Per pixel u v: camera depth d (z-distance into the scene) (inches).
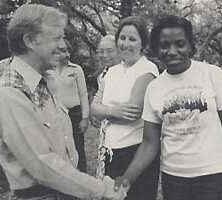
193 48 125.2
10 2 408.2
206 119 118.7
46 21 89.8
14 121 85.7
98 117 145.6
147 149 129.9
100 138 148.3
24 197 91.0
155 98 124.8
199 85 120.4
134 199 141.2
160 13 528.4
